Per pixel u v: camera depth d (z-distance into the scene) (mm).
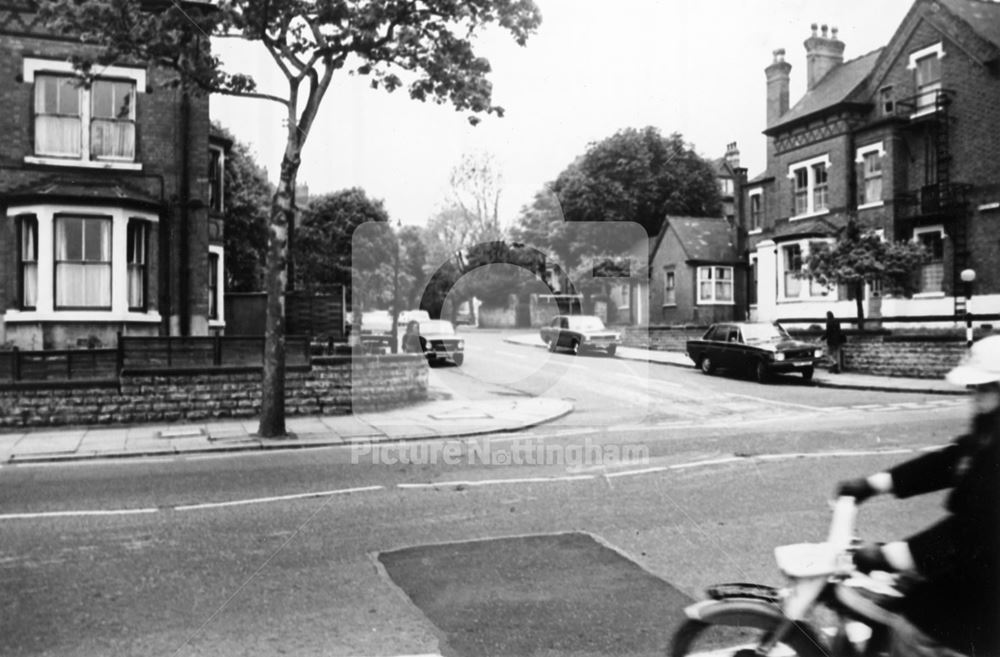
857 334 22000
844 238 24031
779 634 3041
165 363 14031
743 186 35750
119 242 17344
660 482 8406
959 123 24297
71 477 9266
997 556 2873
